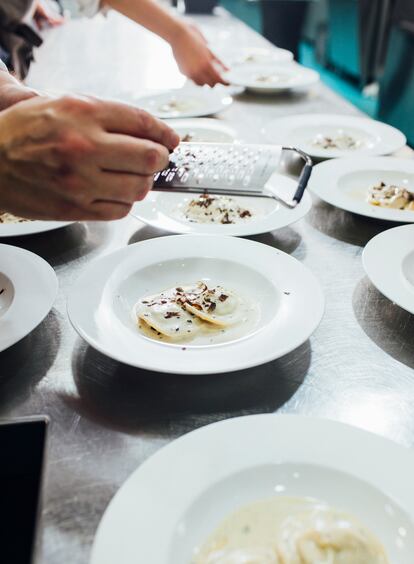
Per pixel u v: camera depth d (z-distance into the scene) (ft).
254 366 1.97
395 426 1.85
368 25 14.30
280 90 5.82
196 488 1.49
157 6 5.19
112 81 6.15
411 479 1.54
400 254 2.68
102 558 1.31
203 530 1.46
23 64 5.70
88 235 3.11
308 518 1.49
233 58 7.13
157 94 5.56
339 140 4.52
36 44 5.65
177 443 1.59
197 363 1.93
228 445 1.60
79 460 1.72
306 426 1.66
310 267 2.83
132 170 1.81
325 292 2.62
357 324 2.39
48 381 2.04
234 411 1.92
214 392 2.00
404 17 9.32
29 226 3.01
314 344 2.26
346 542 1.42
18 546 1.48
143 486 1.48
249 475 1.55
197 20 9.71
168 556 1.34
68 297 2.27
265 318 2.36
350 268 2.83
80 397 1.97
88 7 5.57
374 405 1.94
